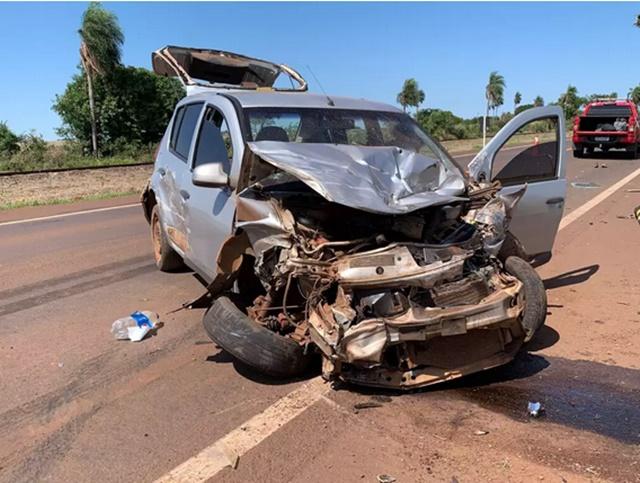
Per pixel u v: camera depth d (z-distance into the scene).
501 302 3.71
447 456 3.18
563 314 5.39
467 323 3.63
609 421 3.52
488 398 3.83
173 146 6.50
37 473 3.14
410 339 3.56
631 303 5.61
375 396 3.86
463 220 4.34
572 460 3.12
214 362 4.51
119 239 9.41
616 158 23.27
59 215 12.29
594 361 4.37
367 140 5.19
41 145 29.12
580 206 11.52
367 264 3.62
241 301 4.44
